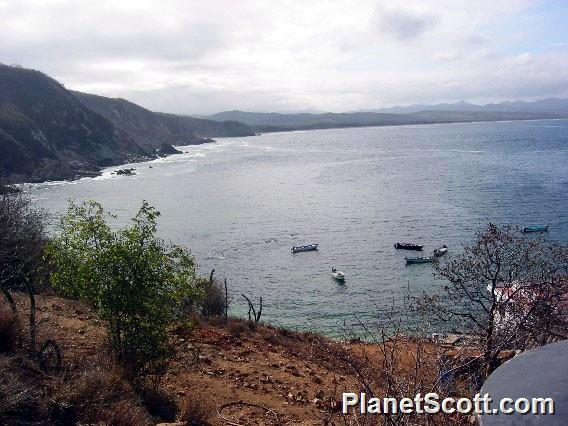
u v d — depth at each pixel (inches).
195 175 3949.3
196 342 536.4
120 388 318.0
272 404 395.9
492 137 7401.6
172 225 2174.0
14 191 1135.6
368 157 4923.7
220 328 655.8
